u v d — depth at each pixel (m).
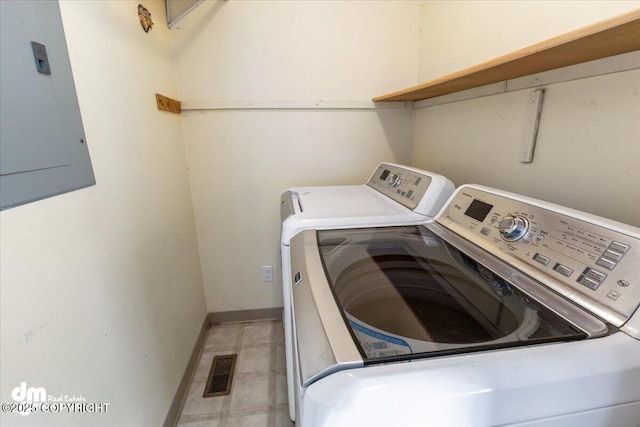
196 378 1.78
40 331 0.71
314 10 1.83
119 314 1.05
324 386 0.48
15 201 0.66
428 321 0.83
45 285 0.74
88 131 0.93
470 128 1.49
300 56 1.88
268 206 2.10
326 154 2.05
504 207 0.92
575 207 0.99
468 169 1.52
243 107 1.91
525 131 1.15
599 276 0.62
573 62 0.92
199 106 1.88
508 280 0.75
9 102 0.65
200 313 2.07
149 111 1.43
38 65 0.73
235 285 2.23
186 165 1.93
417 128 2.03
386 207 1.35
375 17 1.88
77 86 0.89
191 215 1.98
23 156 0.68
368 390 0.46
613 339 0.55
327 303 0.69
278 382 1.75
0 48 0.63
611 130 0.87
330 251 1.02
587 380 0.51
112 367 0.99
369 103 2.00
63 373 0.78
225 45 1.82
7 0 0.65
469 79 1.19
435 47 1.75
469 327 0.79
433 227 1.15
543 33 1.06
